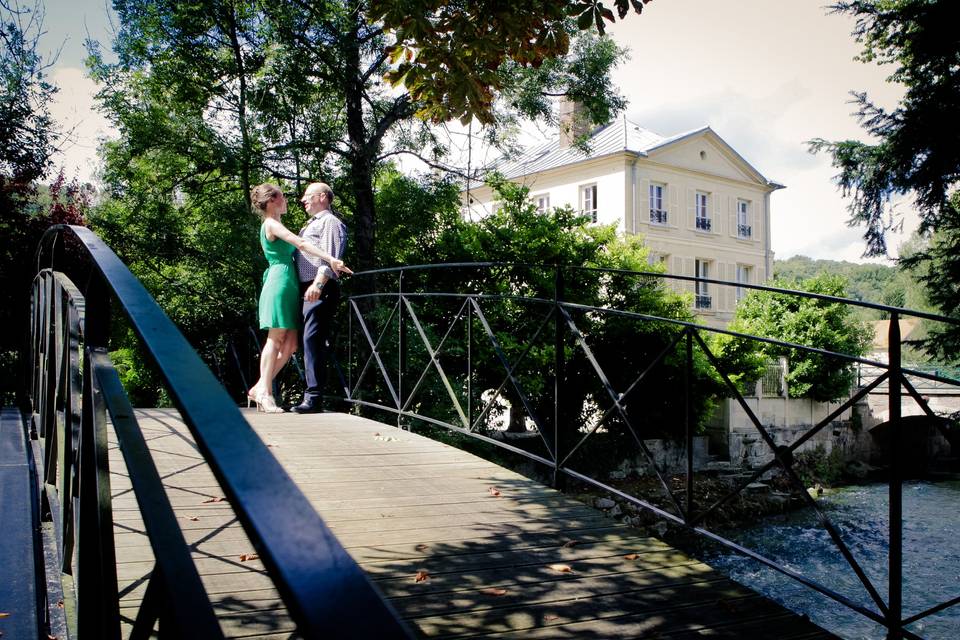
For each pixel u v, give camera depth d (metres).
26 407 4.65
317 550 0.52
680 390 20.48
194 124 12.79
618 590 2.68
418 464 4.62
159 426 5.12
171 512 0.94
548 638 2.28
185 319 13.26
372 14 5.16
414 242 16.47
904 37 11.98
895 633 2.39
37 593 2.09
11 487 2.93
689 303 19.95
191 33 12.91
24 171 12.31
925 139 11.77
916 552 15.16
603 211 28.97
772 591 13.43
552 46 5.32
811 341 25.69
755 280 33.72
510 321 16.59
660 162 29.22
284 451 4.83
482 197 32.09
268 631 2.17
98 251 1.57
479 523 3.44
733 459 23.00
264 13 12.69
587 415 19.30
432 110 5.50
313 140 13.65
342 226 5.77
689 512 3.20
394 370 13.04
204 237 13.26
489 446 16.31
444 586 2.67
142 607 0.95
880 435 28.98
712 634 2.33
